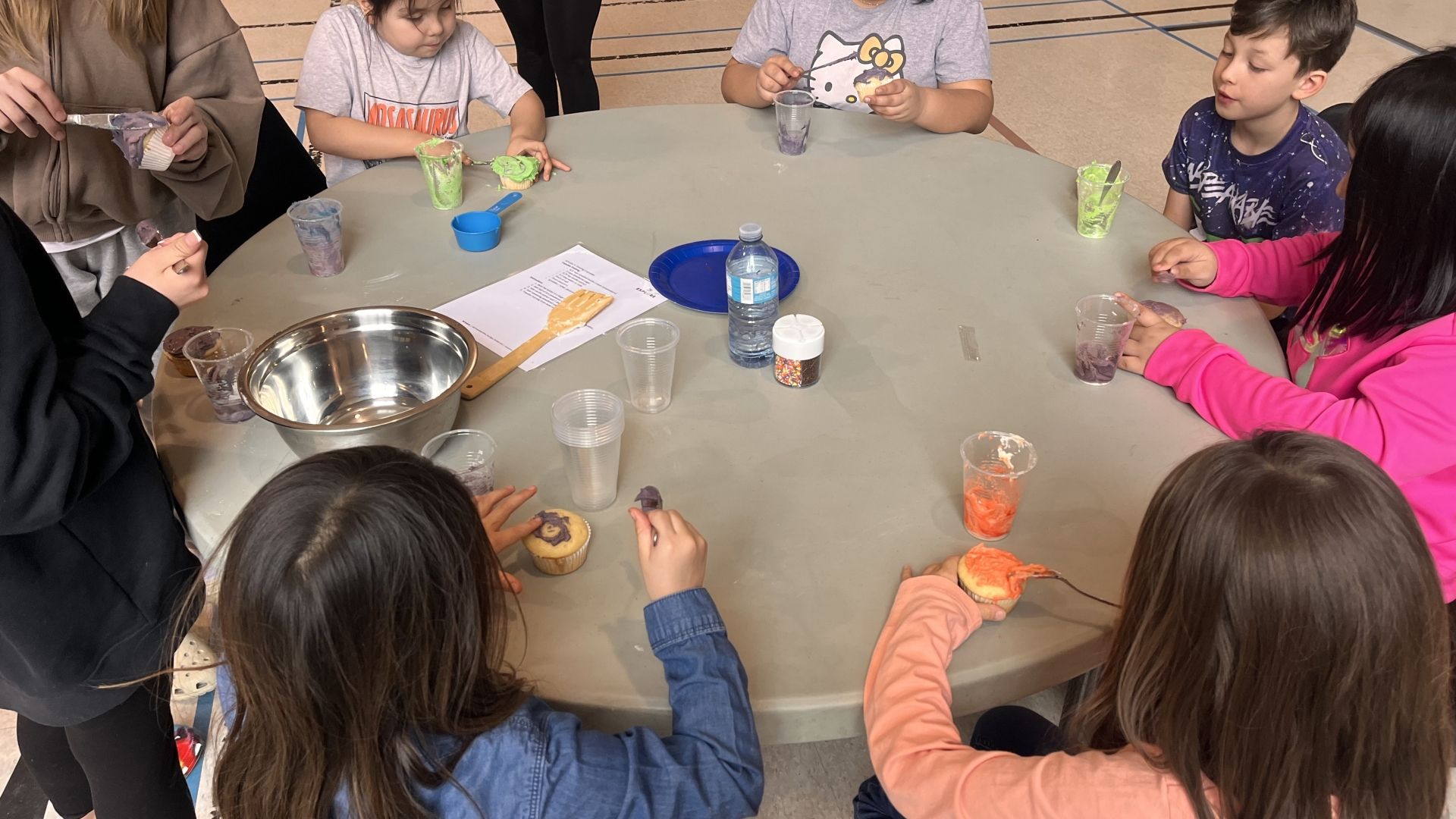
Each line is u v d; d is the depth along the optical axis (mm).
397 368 1337
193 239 1104
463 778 831
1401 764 821
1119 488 1136
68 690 1152
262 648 779
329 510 763
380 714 798
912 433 1220
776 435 1222
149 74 1675
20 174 1582
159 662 1222
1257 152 2010
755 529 1082
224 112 1714
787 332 1268
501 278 1549
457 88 2143
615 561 1055
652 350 1238
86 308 1780
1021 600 1008
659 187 1814
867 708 917
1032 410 1260
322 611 752
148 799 1326
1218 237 2154
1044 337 1396
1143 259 1578
